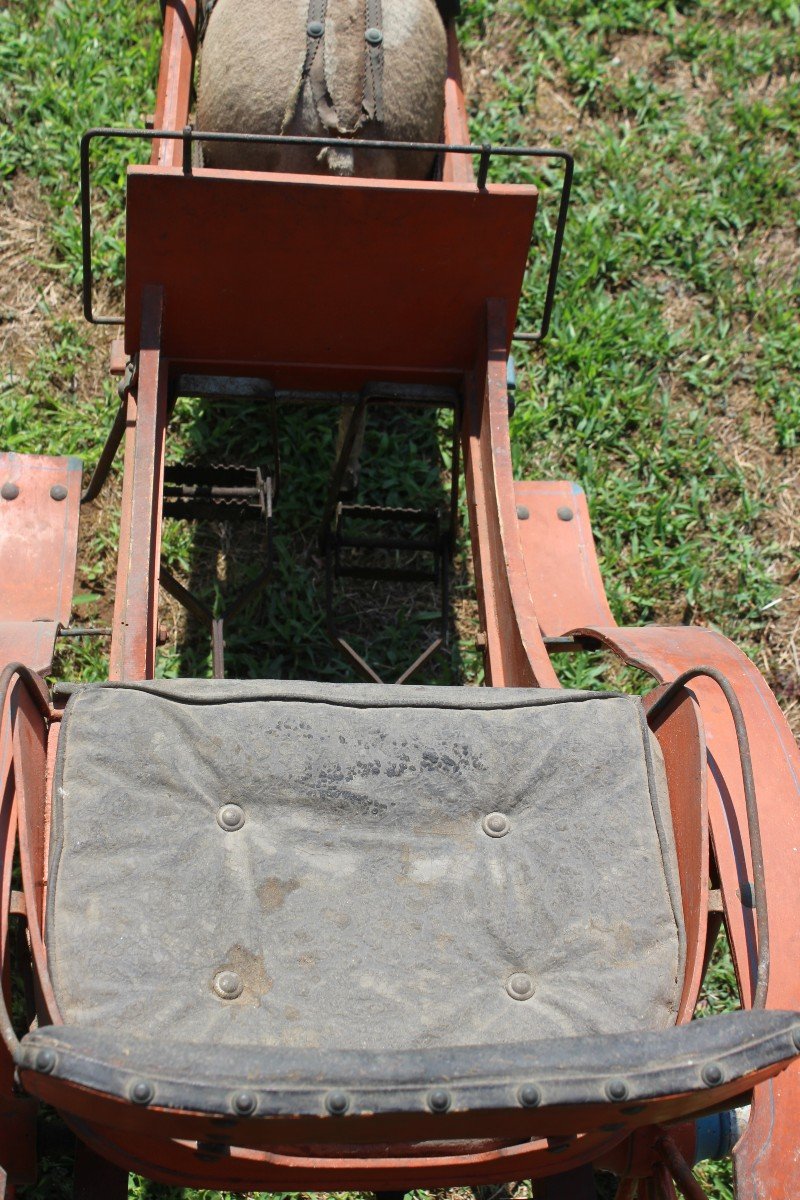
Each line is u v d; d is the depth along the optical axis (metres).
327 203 3.03
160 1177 2.25
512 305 3.34
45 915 2.21
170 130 3.43
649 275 5.08
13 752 2.24
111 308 4.72
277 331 3.36
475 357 3.47
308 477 4.51
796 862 2.52
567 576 3.76
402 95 3.30
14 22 5.12
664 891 2.37
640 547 4.55
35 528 3.56
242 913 2.25
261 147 3.28
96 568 4.30
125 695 2.43
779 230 5.24
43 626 2.87
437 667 4.30
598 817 2.42
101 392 4.57
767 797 2.60
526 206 3.07
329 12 3.22
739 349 4.95
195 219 3.05
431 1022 2.20
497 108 5.30
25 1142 2.34
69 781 2.33
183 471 3.77
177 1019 2.15
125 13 5.24
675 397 4.86
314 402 3.60
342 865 2.33
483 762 2.44
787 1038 1.89
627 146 5.29
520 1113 1.81
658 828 2.43
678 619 4.48
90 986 2.15
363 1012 2.20
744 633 4.48
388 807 2.38
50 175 4.88
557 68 5.46
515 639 3.01
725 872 2.47
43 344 4.62
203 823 2.33
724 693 2.54
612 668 4.36
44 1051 1.80
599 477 4.63
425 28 3.39
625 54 5.55
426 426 4.69
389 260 3.18
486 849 2.37
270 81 3.22
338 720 2.45
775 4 5.65
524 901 2.33
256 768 2.38
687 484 4.68
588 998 2.25
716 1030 1.88
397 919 2.29
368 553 4.46
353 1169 2.16
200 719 2.41
